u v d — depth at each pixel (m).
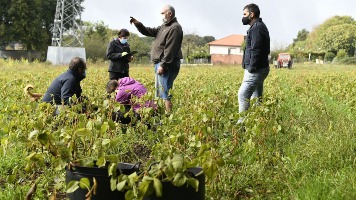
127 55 8.37
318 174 4.20
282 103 7.74
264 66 5.97
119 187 2.59
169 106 6.19
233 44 86.94
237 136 4.02
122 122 5.54
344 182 3.84
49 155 3.62
